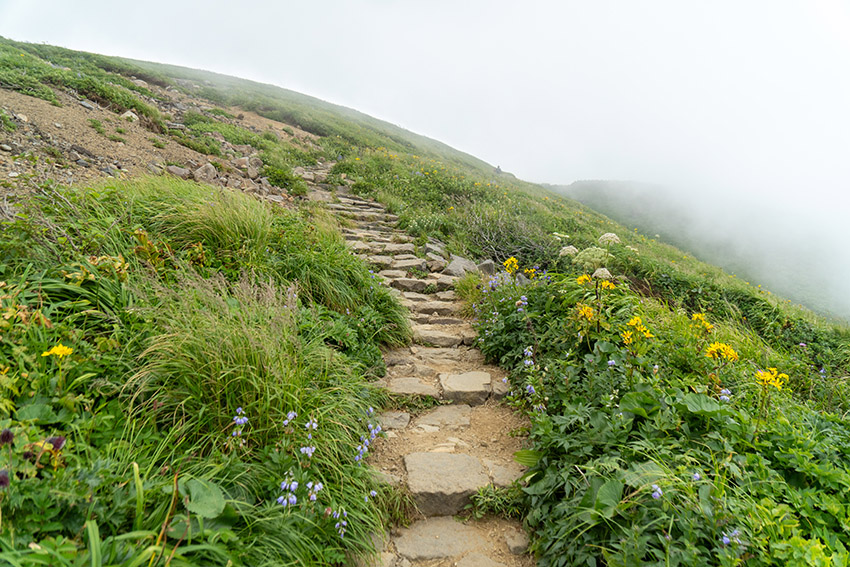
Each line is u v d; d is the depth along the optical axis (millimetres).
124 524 1865
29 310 2918
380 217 11133
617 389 3244
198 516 1904
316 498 2445
